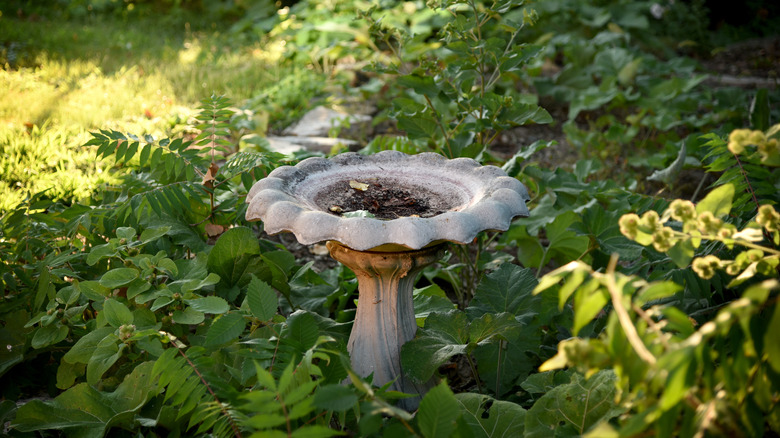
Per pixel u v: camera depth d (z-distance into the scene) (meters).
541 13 8.09
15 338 2.58
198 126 3.16
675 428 1.46
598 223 2.99
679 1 9.41
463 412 2.15
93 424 2.13
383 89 6.54
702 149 4.64
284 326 2.32
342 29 7.10
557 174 3.66
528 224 3.78
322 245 4.16
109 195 3.27
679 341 1.57
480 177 2.51
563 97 6.36
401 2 8.41
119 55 6.91
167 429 2.27
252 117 5.55
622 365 1.34
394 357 2.44
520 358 2.59
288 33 7.87
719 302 2.51
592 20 8.52
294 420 1.87
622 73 6.54
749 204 2.47
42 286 2.58
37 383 2.62
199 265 2.67
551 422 1.95
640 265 2.84
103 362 2.25
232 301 2.78
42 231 2.96
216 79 6.42
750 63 8.62
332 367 2.16
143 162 2.92
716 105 6.06
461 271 3.61
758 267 1.63
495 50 3.36
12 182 3.89
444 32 3.45
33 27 7.40
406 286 2.45
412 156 2.75
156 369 1.98
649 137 6.10
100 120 4.96
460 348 2.26
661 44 8.64
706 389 1.34
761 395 1.45
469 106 3.40
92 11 8.77
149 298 2.38
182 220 3.09
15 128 4.53
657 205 2.97
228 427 1.93
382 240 2.02
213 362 2.10
